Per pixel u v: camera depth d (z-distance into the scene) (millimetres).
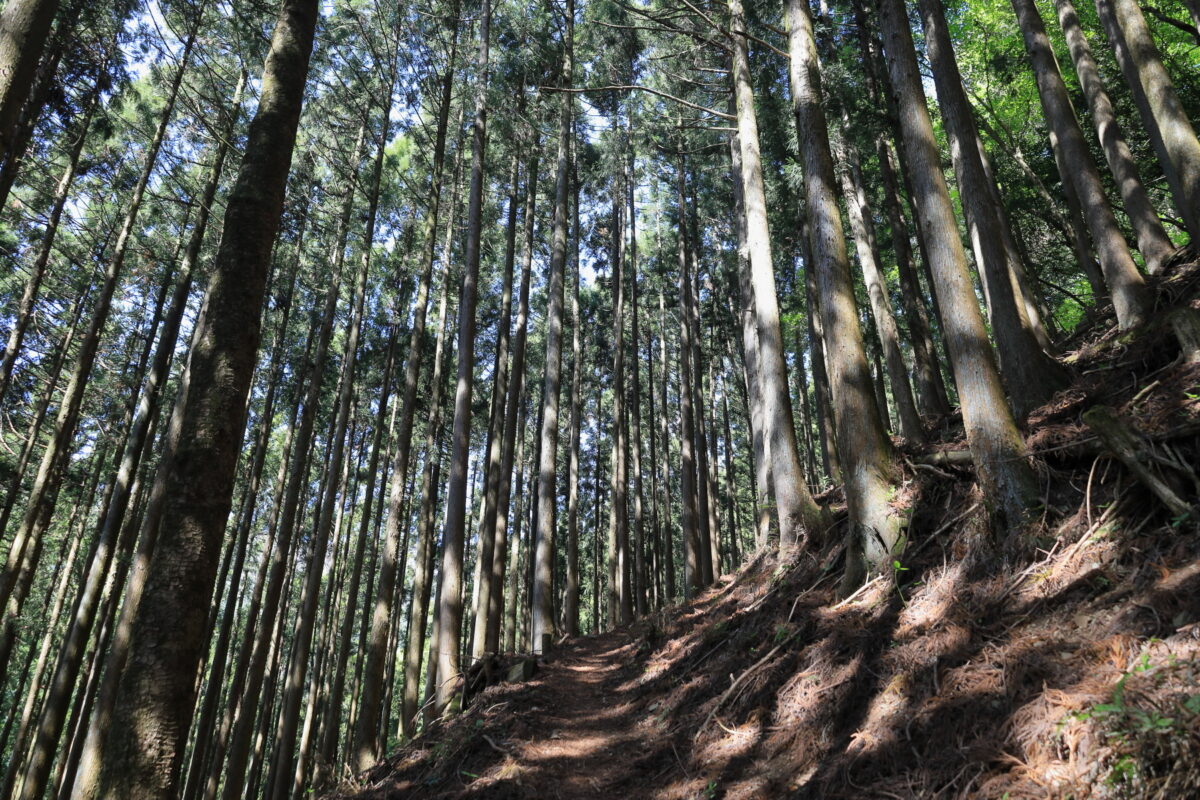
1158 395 4727
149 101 15445
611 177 22141
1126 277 6832
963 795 2980
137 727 3508
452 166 18953
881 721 3936
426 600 14250
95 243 15555
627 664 9797
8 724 21406
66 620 21359
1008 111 16984
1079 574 3912
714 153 18609
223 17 11430
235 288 4398
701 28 14094
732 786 4527
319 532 14508
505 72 15406
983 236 7066
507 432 16500
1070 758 2703
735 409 34938
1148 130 8781
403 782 6383
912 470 6176
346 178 15047
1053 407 5953
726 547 36344
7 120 4352
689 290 23359
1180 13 13766
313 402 14234
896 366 10164
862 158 15406
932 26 7852
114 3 11164
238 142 13086
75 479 20719
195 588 3838
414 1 14695
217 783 16188
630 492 36500
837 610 5684
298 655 13562
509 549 30594
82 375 12812
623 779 5500
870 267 11008
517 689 8078
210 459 4047
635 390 24781
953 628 4188
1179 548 3494
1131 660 2988
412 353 13352
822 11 13062
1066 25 9078
